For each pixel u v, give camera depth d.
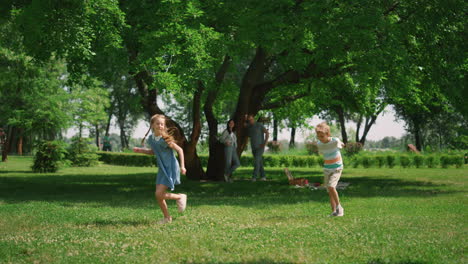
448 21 11.03
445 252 3.88
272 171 20.88
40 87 22.58
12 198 9.09
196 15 10.10
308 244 4.24
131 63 11.09
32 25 8.89
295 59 10.67
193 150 14.92
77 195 9.70
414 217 5.95
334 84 14.55
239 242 4.35
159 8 10.38
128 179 15.16
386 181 13.74
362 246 4.12
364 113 16.80
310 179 14.78
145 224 5.56
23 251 4.07
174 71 10.25
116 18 9.70
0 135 30.53
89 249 4.11
